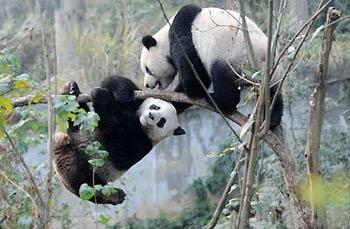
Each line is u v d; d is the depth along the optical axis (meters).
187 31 11.52
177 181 24.38
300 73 18.45
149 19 27.62
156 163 24.58
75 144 11.83
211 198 23.77
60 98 8.37
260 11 18.94
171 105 12.20
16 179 10.67
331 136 20.19
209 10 11.53
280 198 15.01
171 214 24.03
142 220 23.88
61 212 14.81
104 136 11.90
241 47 10.91
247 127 7.04
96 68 25.28
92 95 11.45
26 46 26.17
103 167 11.94
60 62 25.20
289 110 17.80
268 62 6.59
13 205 10.64
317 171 8.22
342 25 22.23
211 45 11.15
